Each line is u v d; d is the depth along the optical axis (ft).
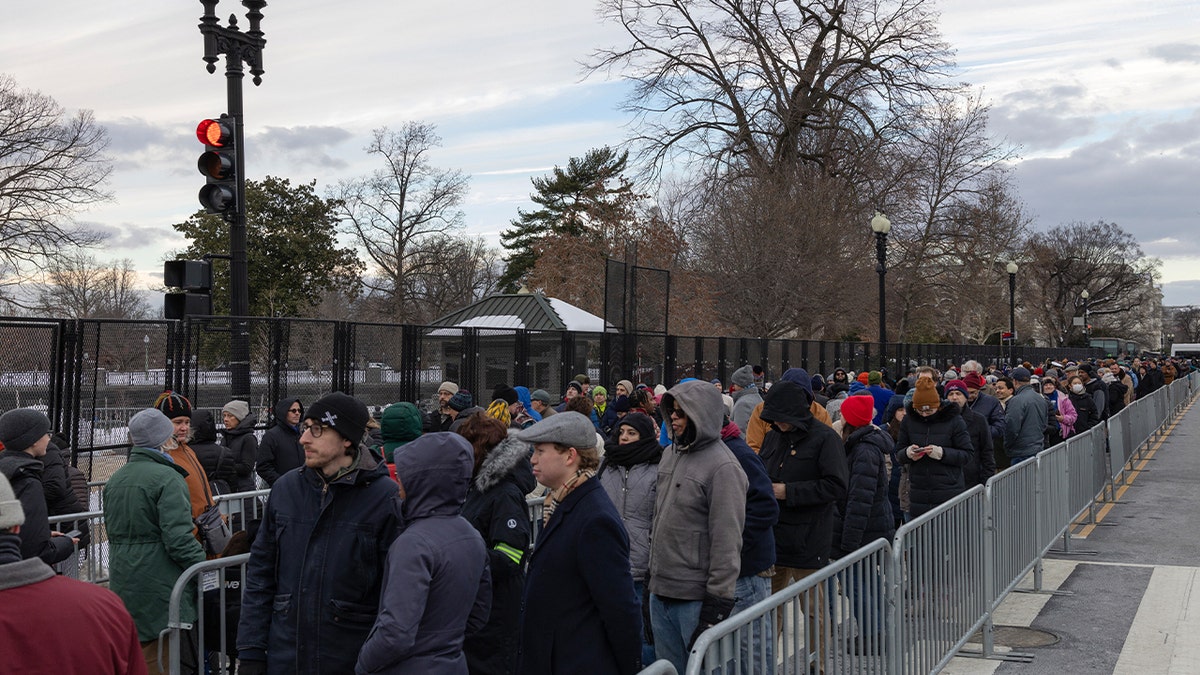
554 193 234.38
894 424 35.60
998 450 48.70
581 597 14.35
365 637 13.47
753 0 129.70
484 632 15.69
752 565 18.60
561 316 90.27
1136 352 395.75
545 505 22.65
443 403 37.45
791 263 118.01
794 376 26.21
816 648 15.57
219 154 37.14
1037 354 198.29
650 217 138.92
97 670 8.89
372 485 13.83
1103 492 51.55
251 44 38.75
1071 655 25.31
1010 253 206.49
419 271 188.34
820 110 130.82
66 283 165.48
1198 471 65.21
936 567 21.86
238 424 33.94
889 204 131.75
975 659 25.16
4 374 33.35
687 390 17.24
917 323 185.98
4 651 8.41
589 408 36.86
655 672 10.09
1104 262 357.00
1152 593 31.73
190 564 19.40
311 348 44.37
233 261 37.68
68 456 34.22
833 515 24.39
